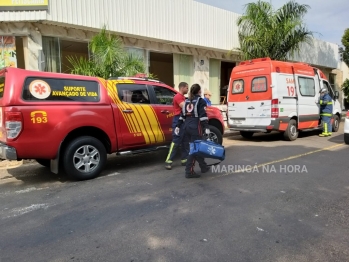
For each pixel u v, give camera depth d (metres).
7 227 3.61
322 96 10.95
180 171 6.08
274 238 3.22
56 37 9.28
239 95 10.31
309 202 4.24
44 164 6.28
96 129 5.69
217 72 14.67
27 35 8.70
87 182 5.44
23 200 4.56
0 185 5.41
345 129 8.96
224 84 16.55
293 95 9.98
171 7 11.57
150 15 10.91
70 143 5.35
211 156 5.45
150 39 11.27
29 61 8.81
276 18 12.89
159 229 3.46
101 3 9.59
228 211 3.95
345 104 24.12
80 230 3.48
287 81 9.81
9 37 8.68
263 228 3.45
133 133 6.14
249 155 7.50
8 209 4.20
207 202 4.28
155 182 5.32
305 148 8.45
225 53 14.48
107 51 8.41
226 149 8.47
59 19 8.70
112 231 3.44
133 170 6.27
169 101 6.92
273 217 3.75
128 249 3.04
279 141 10.01
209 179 5.43
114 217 3.82
